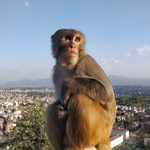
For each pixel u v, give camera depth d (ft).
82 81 2.23
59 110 2.15
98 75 2.32
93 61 2.40
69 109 2.14
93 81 2.24
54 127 2.30
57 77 2.53
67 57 2.35
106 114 2.23
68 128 2.14
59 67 2.49
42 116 5.00
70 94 2.20
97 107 2.19
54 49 2.51
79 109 2.11
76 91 2.19
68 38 2.42
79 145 2.13
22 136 4.93
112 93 2.34
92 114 2.14
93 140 2.16
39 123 4.96
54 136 2.32
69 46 2.37
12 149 4.92
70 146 2.17
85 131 2.11
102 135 2.21
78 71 2.33
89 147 2.16
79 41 2.43
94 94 2.20
